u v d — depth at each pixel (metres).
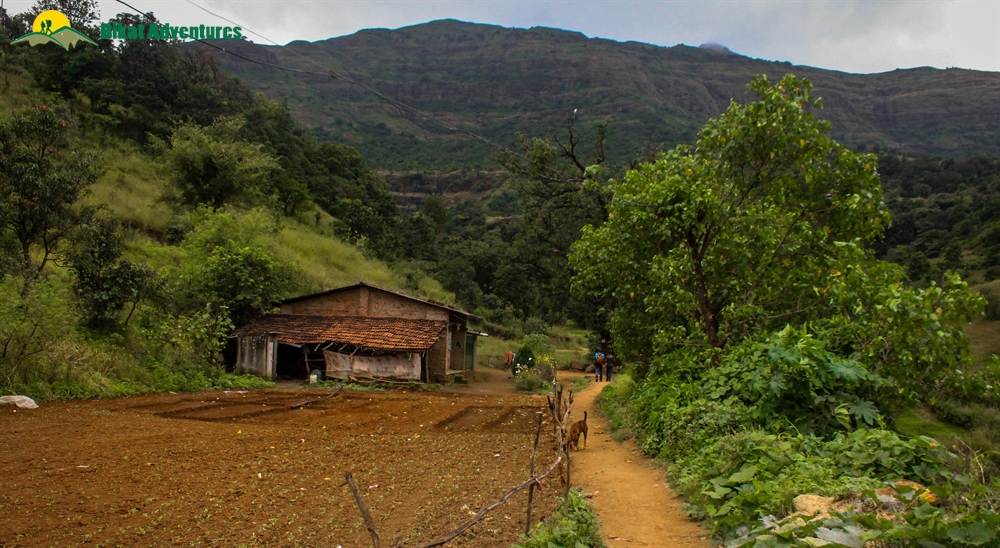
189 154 35.12
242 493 7.27
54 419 11.79
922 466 5.82
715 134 11.88
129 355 17.48
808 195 11.52
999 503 4.47
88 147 37.62
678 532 5.81
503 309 52.75
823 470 5.94
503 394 23.25
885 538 3.88
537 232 34.66
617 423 13.12
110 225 18.59
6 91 38.75
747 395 8.45
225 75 67.25
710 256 11.60
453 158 152.75
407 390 22.58
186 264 24.42
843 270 9.44
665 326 13.21
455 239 73.06
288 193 49.00
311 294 26.61
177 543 5.58
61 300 15.12
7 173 16.83
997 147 188.50
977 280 28.59
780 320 11.70
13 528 5.88
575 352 45.44
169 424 11.95
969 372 8.29
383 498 7.15
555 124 184.62
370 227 53.88
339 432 12.05
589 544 5.21
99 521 6.15
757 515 5.37
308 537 5.75
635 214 11.23
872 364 8.38
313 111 172.88
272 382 21.70
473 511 6.61
